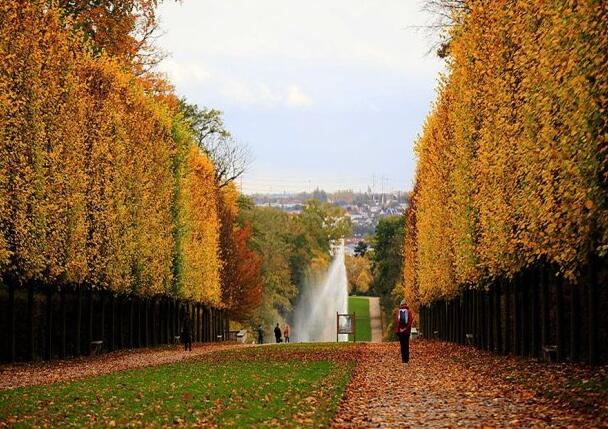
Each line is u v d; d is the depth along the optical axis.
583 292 31.27
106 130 50.97
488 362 34.94
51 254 41.47
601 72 20.78
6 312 41.84
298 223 179.38
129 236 54.12
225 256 98.88
